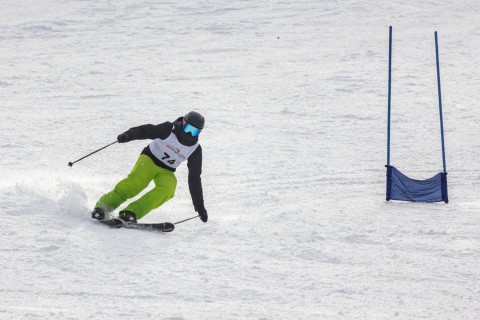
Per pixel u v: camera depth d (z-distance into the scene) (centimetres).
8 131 4825
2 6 12650
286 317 1680
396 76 7781
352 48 9562
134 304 1728
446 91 7069
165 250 2248
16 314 1588
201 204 2655
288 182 3594
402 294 1892
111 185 3278
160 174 2631
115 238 2327
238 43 9881
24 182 2881
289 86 7156
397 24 11462
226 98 6512
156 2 13088
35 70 7888
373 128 5341
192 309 1709
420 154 4466
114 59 8681
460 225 2694
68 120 5344
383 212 2917
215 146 4562
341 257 2236
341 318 1686
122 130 5022
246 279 1994
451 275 2066
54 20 11381
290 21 11650
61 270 1977
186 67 8206
